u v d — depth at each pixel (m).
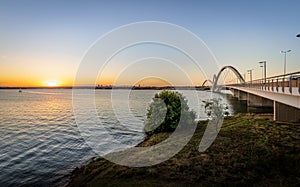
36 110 46.34
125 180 10.05
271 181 9.63
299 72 15.15
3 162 15.73
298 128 19.75
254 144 14.27
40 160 15.99
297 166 10.93
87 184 10.28
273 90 22.83
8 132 25.44
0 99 80.50
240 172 10.38
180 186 9.20
